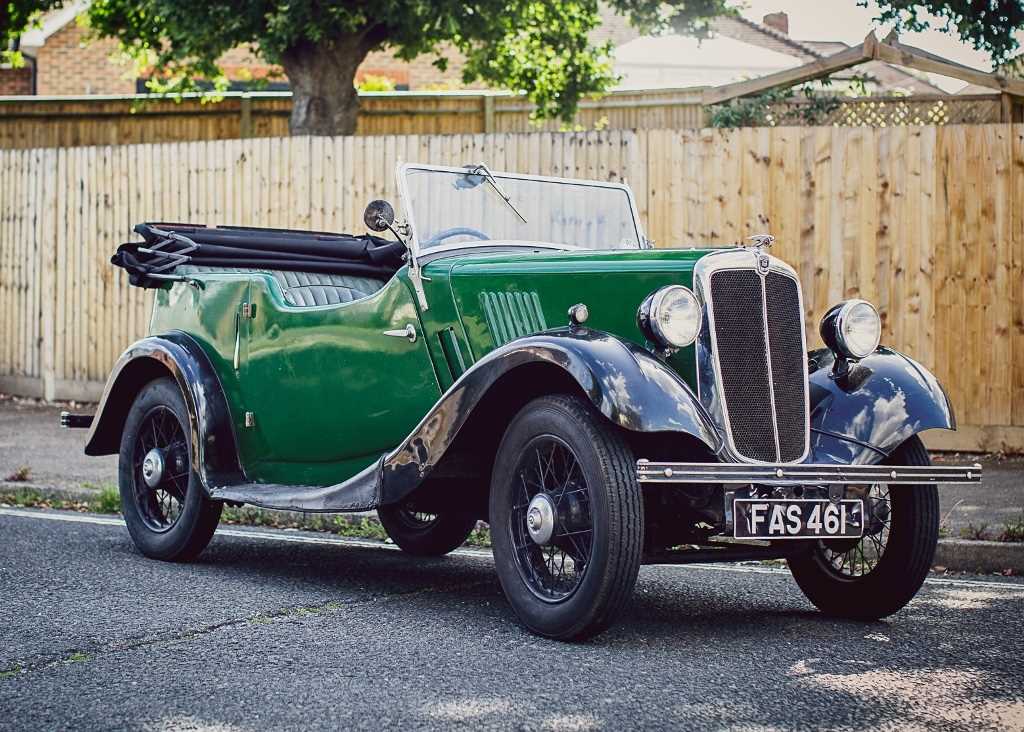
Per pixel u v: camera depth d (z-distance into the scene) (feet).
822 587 16.16
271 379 18.63
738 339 14.67
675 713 11.35
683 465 13.38
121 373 20.18
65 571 17.94
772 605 16.67
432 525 20.07
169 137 55.72
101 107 55.57
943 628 15.21
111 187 38.83
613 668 12.89
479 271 16.22
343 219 35.27
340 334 17.67
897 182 30.25
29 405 39.24
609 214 19.26
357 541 21.84
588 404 13.94
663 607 16.35
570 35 50.90
